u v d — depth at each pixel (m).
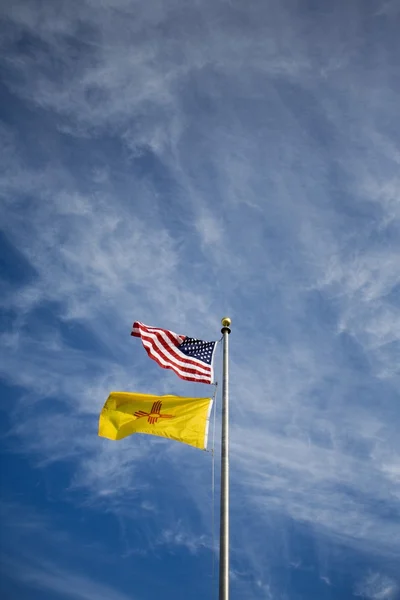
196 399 22.77
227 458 19.20
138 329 25.38
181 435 21.75
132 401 23.19
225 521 17.61
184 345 25.22
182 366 24.48
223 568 16.73
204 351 24.94
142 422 22.36
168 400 22.95
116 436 22.36
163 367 24.45
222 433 19.94
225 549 17.09
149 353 24.75
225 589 16.33
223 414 20.66
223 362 22.86
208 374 24.25
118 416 22.88
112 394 23.47
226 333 24.00
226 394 21.48
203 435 21.64
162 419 22.31
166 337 25.42
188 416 22.23
